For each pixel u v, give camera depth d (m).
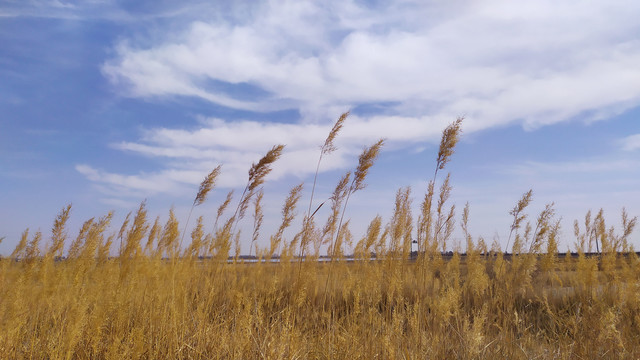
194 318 5.88
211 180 6.89
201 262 7.54
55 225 4.88
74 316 4.41
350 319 6.05
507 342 5.75
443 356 5.22
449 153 6.32
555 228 6.43
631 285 6.43
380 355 4.94
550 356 5.55
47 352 4.56
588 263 6.70
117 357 4.26
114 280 4.80
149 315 5.43
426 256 6.45
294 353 4.84
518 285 6.75
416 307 5.68
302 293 6.00
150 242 6.29
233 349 5.07
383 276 6.41
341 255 7.59
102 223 4.86
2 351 4.36
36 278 4.68
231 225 7.16
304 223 6.09
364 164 5.98
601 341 5.54
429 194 6.48
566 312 7.04
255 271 8.63
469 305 6.93
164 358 4.95
